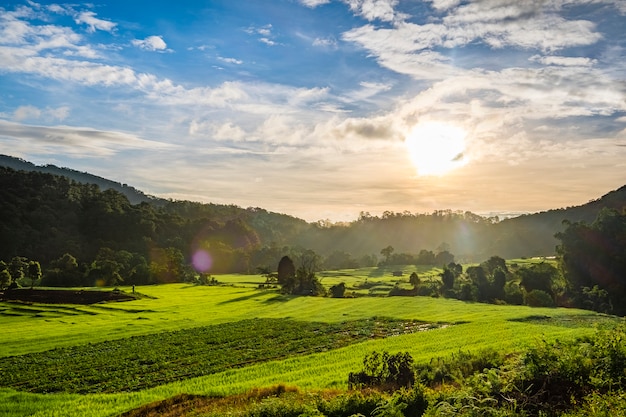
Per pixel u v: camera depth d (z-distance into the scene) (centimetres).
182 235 19600
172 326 6494
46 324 6788
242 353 4603
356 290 12038
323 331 5812
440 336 4528
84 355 4691
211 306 8869
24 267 12006
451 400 1476
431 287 10731
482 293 9594
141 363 4297
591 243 9619
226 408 2286
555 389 1428
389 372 2503
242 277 16625
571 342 1719
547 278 9706
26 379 3769
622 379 1403
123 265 13725
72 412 2589
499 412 1242
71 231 15788
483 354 2488
